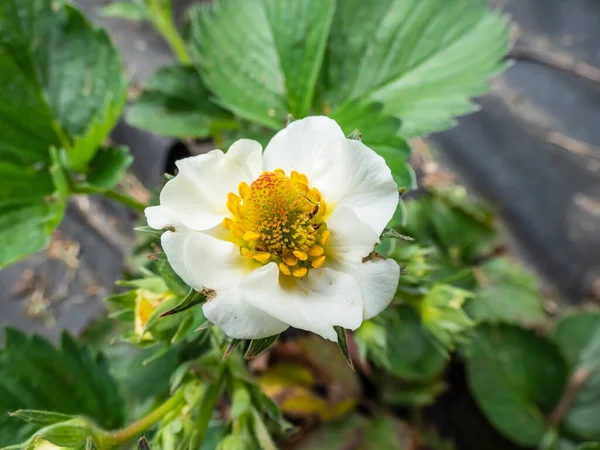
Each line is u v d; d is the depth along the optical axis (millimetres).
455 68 131
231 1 133
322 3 121
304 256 75
